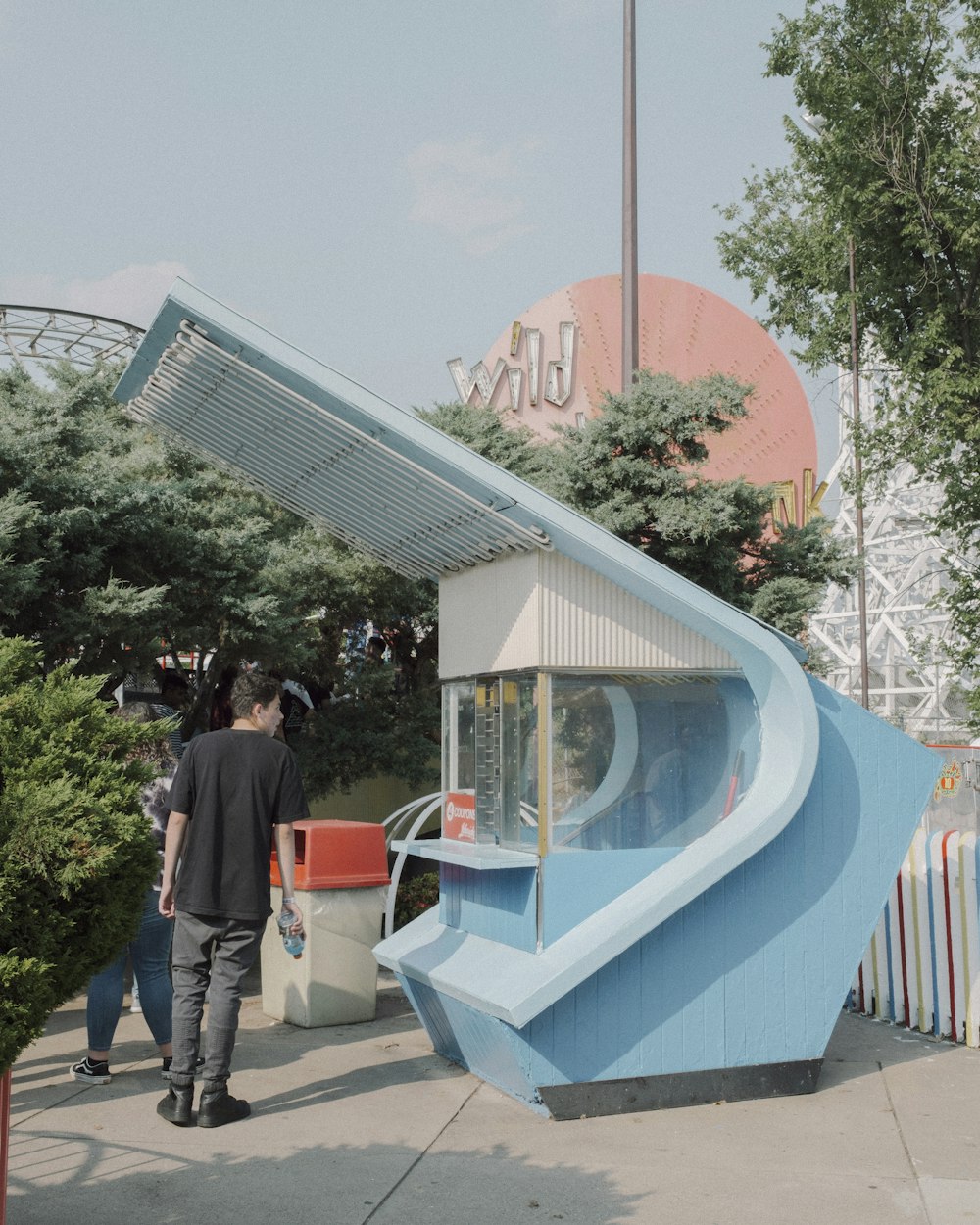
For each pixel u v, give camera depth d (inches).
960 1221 169.0
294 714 513.3
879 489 983.0
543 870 229.9
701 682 243.6
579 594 235.3
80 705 138.3
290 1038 282.5
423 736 535.5
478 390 856.9
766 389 803.4
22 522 328.2
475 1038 238.5
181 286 206.4
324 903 295.9
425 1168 192.1
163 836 265.6
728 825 236.5
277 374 219.0
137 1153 198.2
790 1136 209.3
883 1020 312.0
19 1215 170.7
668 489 516.4
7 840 124.5
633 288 617.0
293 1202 176.9
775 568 553.3
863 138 912.9
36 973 123.6
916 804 247.9
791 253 1061.8
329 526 288.8
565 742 234.2
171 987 246.2
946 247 931.3
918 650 1080.2
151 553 377.4
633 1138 208.1
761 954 234.7
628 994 224.5
